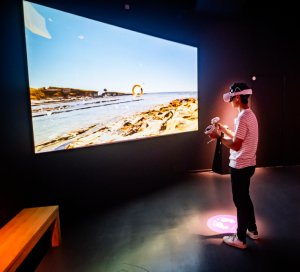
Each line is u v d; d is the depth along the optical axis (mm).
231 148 1921
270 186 3666
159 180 4102
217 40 4449
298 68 4789
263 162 4859
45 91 2562
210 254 1973
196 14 4133
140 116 3730
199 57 4402
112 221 2660
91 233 2404
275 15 4590
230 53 4520
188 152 4547
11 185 2098
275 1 4539
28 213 2100
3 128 2018
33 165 2535
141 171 4004
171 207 2988
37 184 2611
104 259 1954
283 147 4891
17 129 2240
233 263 1842
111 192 3578
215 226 2461
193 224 2520
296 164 4973
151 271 1782
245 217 1963
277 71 4715
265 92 4715
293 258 1880
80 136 2977
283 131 4852
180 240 2209
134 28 3742
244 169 1904
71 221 2693
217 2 3971
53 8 2604
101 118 3207
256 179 4043
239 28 4492
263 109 4738
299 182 3832
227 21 4438
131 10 3688
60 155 2898
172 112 4160
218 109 4590
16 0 2254
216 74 4516
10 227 1844
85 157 3227
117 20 3545
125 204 3133
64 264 1905
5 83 2066
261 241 2143
